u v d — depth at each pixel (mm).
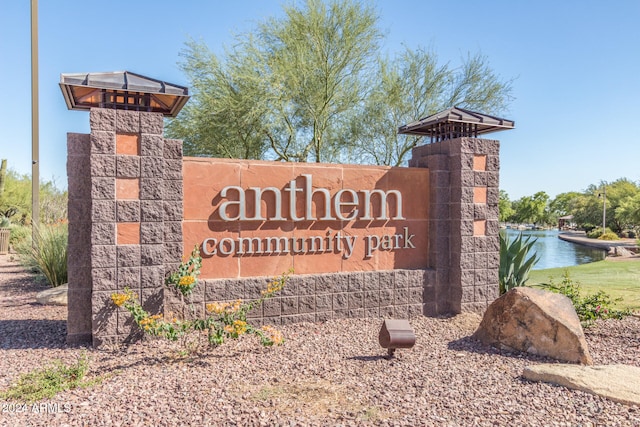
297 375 4762
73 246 5930
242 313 6004
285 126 14680
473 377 4738
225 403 4008
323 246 7301
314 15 13766
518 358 5484
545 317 5574
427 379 4664
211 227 6641
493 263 7949
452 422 3672
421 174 8023
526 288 6016
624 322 7051
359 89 15164
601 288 10164
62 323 6922
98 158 5754
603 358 5473
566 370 4648
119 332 5840
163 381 4539
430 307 7828
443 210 7906
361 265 7559
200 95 13773
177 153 6293
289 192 7086
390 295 7555
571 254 30234
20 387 4293
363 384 4512
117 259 5840
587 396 4191
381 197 7672
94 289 5742
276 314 6844
